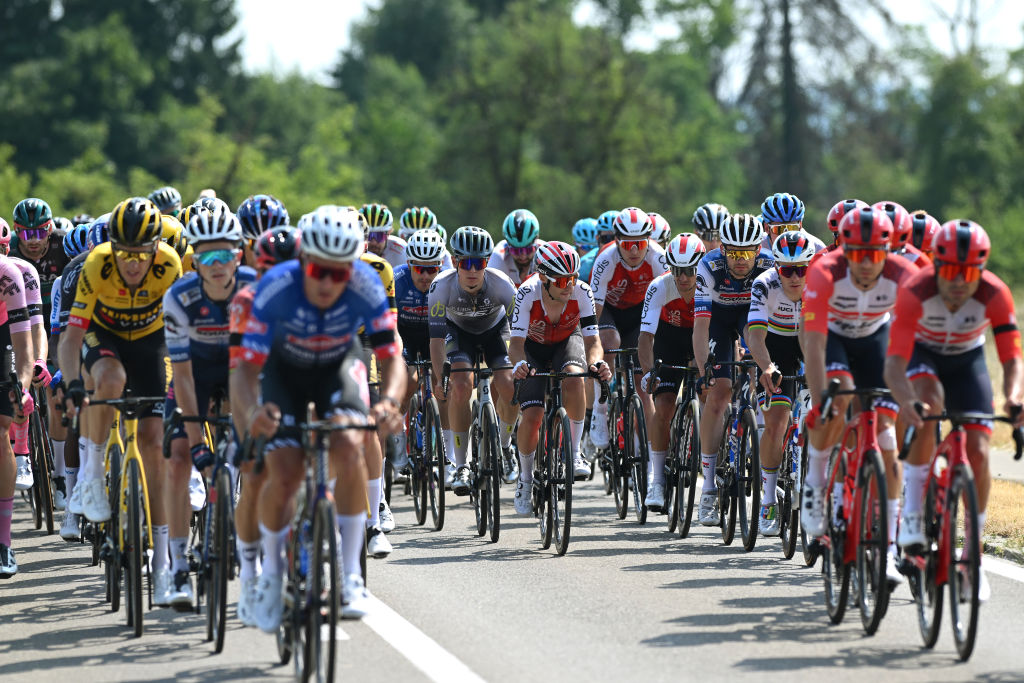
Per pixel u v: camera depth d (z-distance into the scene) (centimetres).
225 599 1984
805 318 2189
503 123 15325
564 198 14888
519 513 2966
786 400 2656
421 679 1819
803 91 19112
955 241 1944
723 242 2853
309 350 1839
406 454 3422
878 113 19838
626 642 1997
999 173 18900
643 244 3369
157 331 2423
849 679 1778
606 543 2877
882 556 1959
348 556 1850
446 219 15375
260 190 16588
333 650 1684
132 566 2106
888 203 2389
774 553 2742
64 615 2295
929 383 2067
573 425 3044
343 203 17375
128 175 19125
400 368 1862
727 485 2820
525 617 2172
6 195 15200
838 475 2134
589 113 15300
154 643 2073
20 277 2527
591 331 3036
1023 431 1970
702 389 2895
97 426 2325
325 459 1733
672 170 15750
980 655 1898
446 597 2334
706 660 1888
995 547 2602
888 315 2297
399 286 3338
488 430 2944
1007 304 2020
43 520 3288
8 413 2572
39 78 18838
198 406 2245
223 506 2003
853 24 18725
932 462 1997
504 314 3228
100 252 2309
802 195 19300
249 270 2198
